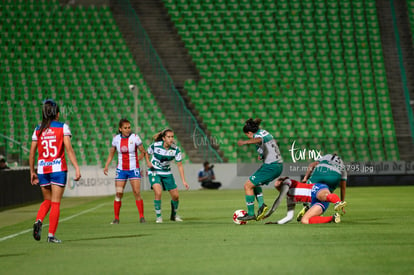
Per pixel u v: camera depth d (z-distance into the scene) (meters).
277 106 126.56
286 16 142.75
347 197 74.81
